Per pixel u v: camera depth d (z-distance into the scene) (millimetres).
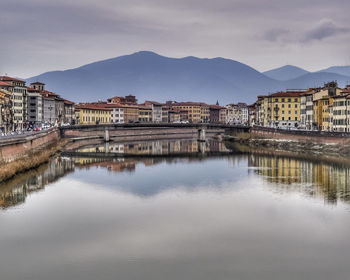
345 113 162875
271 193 76875
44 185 84562
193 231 56281
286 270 44594
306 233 55031
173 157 138250
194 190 80688
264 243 51781
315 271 44344
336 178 91250
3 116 174875
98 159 131500
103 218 62094
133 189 82125
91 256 48344
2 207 67312
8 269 45219
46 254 48906
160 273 44125
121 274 43969
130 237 54125
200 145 194500
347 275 43500
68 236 54531
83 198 74125
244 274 43781
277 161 122625
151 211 65812
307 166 110375
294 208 66375
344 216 61875
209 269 44969
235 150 164000
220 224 59062
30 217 62156
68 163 119562
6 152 98875
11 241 52750
